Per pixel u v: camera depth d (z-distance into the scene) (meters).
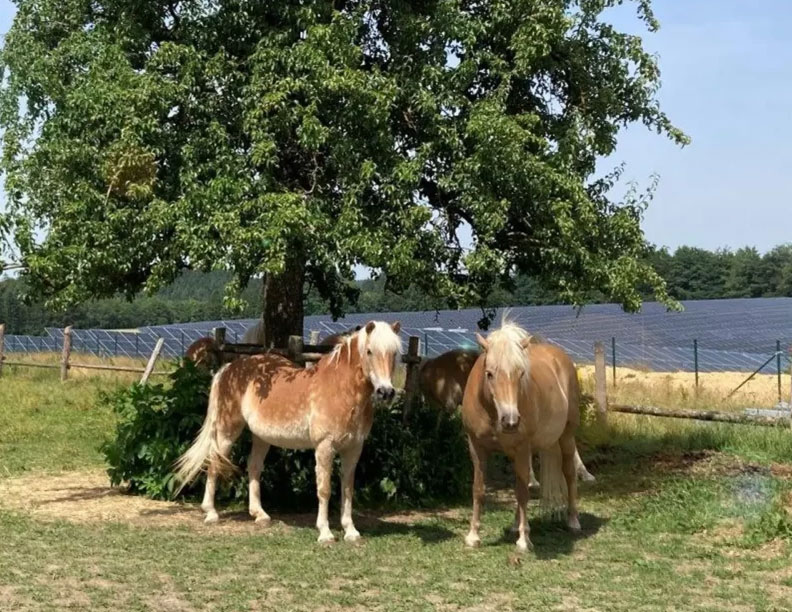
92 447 13.94
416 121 10.02
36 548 7.83
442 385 11.25
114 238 9.32
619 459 12.14
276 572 7.18
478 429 7.95
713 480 10.54
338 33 9.18
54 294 10.02
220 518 9.45
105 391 19.14
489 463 12.85
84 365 22.16
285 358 9.59
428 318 58.09
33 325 57.62
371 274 9.95
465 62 9.66
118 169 9.03
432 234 9.61
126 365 24.22
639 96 10.95
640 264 10.56
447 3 9.69
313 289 14.44
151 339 33.03
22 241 9.33
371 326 8.20
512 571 7.29
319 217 8.97
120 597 6.39
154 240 9.40
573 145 10.02
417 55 9.96
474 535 8.24
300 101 9.59
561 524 9.16
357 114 9.19
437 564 7.50
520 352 7.36
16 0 10.91
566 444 8.91
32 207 10.39
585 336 44.66
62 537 8.30
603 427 13.05
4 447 13.83
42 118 10.44
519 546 7.97
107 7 10.71
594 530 8.94
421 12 10.41
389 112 9.31
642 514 9.44
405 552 7.95
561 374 8.71
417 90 9.59
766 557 7.78
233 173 9.10
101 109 9.27
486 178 9.62
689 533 8.70
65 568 7.13
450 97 9.68
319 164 10.03
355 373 8.33
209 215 8.80
